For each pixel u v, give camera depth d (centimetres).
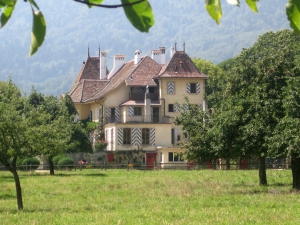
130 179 4834
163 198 3156
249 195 3195
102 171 6444
